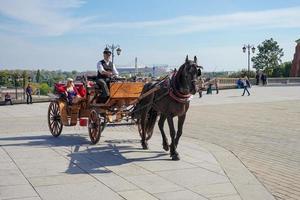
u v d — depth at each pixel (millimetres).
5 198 7199
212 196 7273
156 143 12852
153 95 11039
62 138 13969
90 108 12703
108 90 12281
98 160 10242
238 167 9438
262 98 35188
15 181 8312
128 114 12195
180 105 10211
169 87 10250
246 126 17016
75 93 13797
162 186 7906
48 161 10156
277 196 7266
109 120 12250
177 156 10219
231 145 12430
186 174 8805
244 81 40531
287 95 38969
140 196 7281
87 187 7863
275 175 8695
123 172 9016
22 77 59969
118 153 11141
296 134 14508
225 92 46156
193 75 9750
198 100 34188
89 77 13250
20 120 21250
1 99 45500
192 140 13500
